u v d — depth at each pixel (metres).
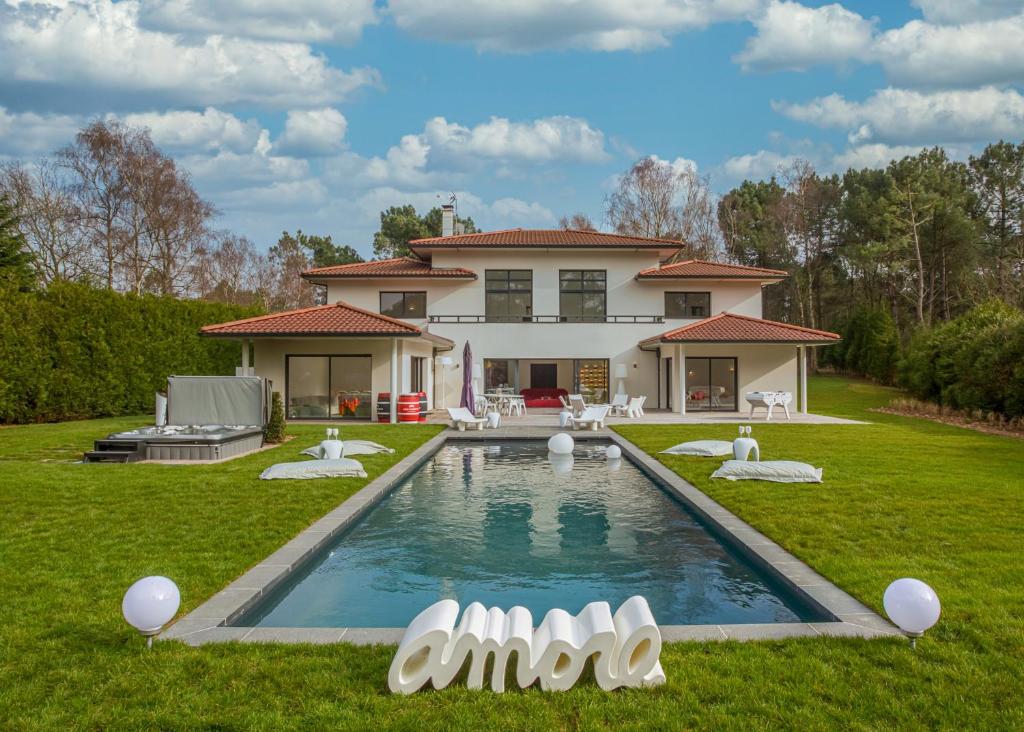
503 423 21.30
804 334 23.19
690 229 44.94
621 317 27.44
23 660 4.02
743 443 11.45
